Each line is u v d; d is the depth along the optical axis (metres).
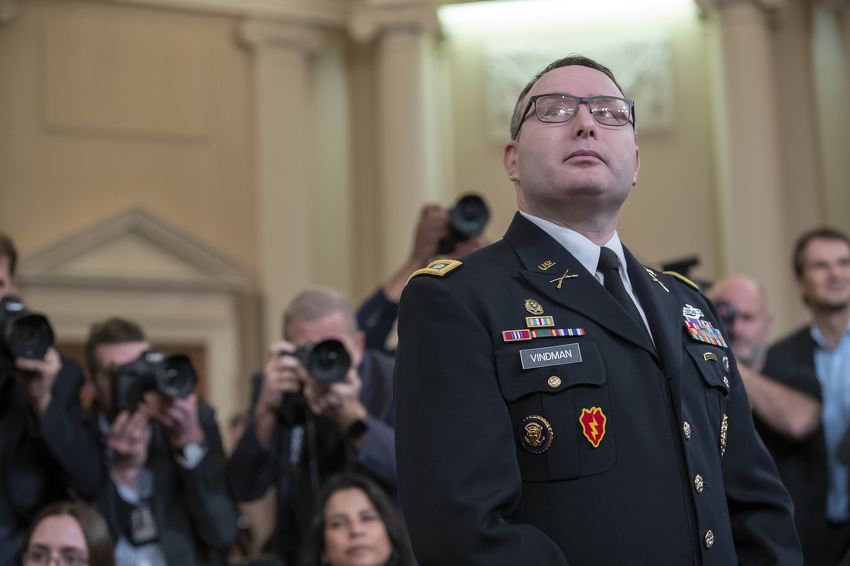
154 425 4.98
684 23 13.27
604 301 2.45
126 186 12.70
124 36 12.91
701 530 2.28
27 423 4.70
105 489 4.82
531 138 2.61
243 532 6.31
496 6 13.57
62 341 12.00
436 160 13.41
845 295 5.43
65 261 12.12
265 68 13.13
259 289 12.81
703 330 2.67
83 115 12.65
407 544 4.91
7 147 12.33
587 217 2.59
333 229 13.41
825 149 12.78
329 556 4.81
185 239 12.53
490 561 2.08
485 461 2.20
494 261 2.55
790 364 5.51
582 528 2.22
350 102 13.67
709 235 12.91
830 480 4.96
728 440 2.64
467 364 2.32
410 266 5.70
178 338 12.40
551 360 2.33
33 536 4.50
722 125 12.67
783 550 2.48
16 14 12.55
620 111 2.62
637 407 2.33
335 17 13.53
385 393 5.32
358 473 5.06
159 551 4.80
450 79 13.65
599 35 13.41
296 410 5.01
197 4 13.08
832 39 12.91
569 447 2.26
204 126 13.05
